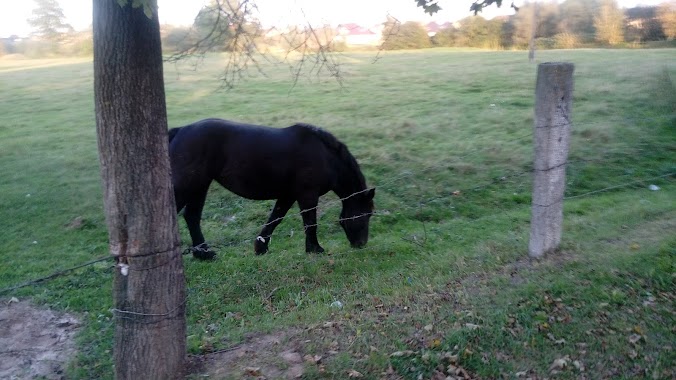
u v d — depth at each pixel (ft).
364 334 15.33
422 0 15.92
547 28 116.16
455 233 26.22
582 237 20.62
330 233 28.81
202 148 23.26
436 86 67.21
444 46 121.29
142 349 13.43
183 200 23.41
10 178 39.01
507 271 18.22
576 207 28.78
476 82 67.72
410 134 44.24
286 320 17.46
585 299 15.40
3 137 51.98
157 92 12.80
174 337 13.83
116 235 13.11
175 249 13.70
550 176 17.94
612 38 110.01
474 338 14.33
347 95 63.26
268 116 53.26
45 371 16.25
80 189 35.76
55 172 39.75
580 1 114.32
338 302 18.42
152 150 12.85
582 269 16.99
